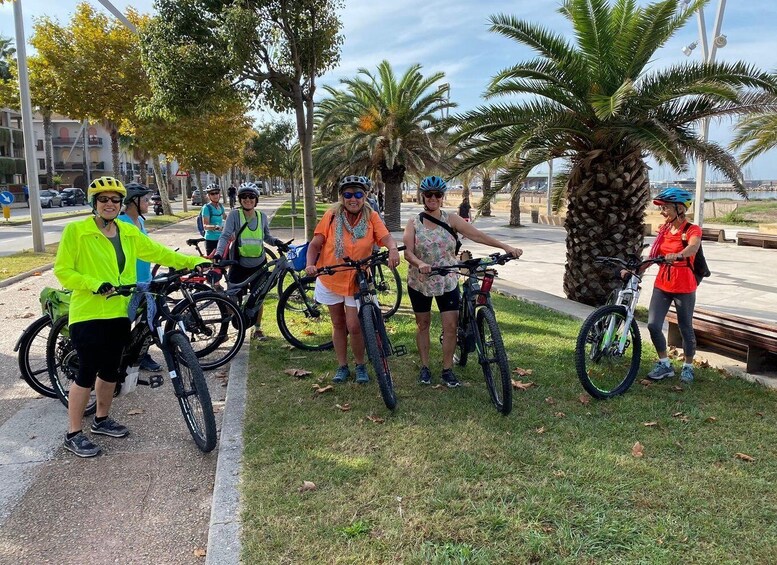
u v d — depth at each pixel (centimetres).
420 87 2200
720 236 1852
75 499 346
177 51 1266
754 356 519
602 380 498
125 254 404
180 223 2717
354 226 484
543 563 266
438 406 451
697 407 448
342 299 496
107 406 422
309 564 268
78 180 7238
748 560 267
